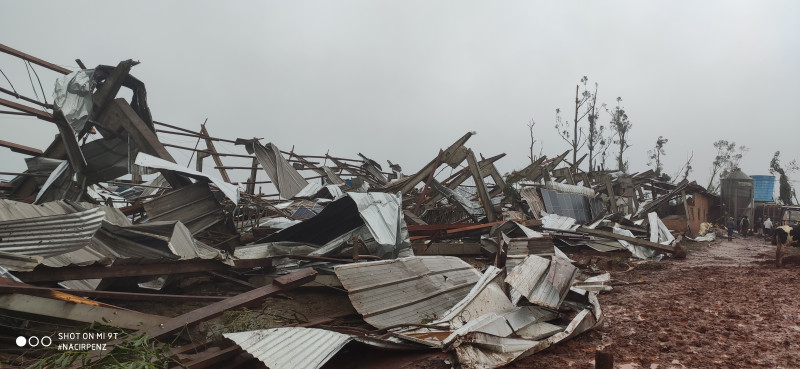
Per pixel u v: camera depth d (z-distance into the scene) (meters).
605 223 23.91
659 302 10.21
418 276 9.05
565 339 7.04
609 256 18.94
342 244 11.40
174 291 9.37
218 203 11.91
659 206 33.81
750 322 8.36
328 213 12.02
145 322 5.90
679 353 6.69
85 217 8.02
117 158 13.30
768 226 33.09
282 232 12.27
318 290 10.38
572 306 8.94
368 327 7.62
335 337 5.73
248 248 11.33
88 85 12.05
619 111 55.69
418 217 18.86
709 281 12.99
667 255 20.31
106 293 6.64
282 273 10.65
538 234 16.89
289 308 8.88
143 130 12.66
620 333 7.77
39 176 12.06
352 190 21.92
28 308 5.27
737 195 39.69
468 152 19.58
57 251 7.47
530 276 8.12
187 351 5.83
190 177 11.55
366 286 8.05
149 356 4.72
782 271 14.91
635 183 36.25
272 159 19.00
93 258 7.96
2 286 5.19
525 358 6.39
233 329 6.70
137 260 7.96
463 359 5.61
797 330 7.80
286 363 5.03
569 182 31.12
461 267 10.27
